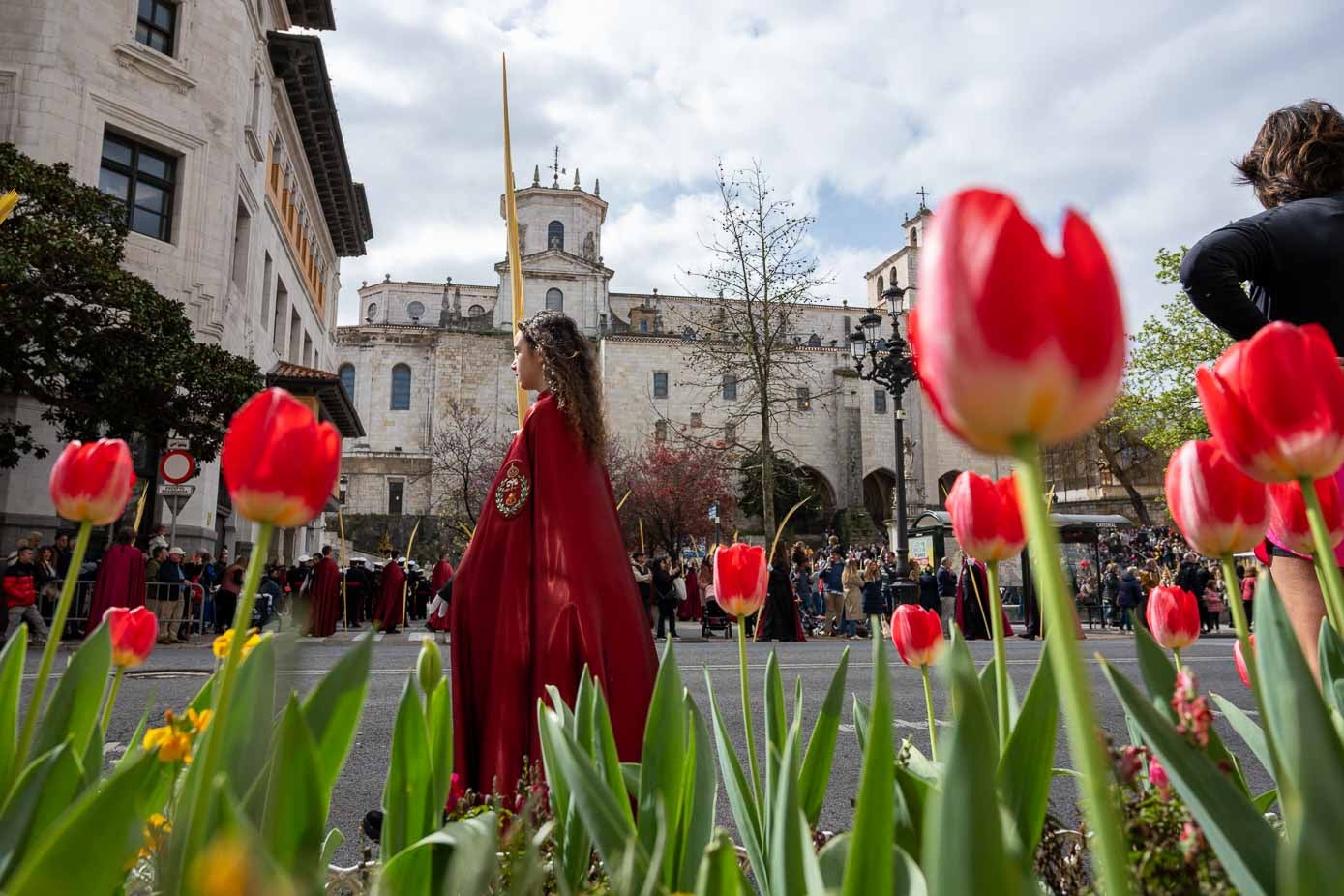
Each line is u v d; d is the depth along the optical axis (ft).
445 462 183.21
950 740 1.79
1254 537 3.15
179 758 4.11
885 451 213.25
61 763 3.20
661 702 4.22
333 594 57.26
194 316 67.26
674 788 4.09
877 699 2.39
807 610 67.36
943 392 1.50
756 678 29.53
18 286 43.29
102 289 46.42
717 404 207.72
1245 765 15.23
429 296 258.57
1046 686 3.19
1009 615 59.77
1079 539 69.51
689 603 74.08
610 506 9.05
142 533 58.65
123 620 5.14
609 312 225.56
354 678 3.38
